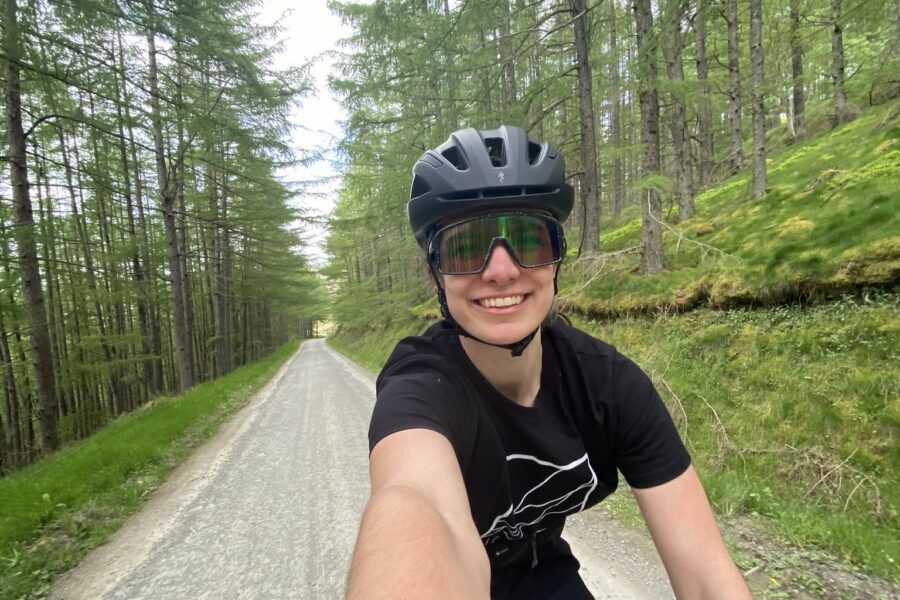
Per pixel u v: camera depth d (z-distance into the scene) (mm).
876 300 4801
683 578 960
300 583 2916
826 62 16641
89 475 4922
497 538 1090
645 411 1045
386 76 11375
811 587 2469
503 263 960
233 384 12891
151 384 18641
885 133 8703
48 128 9539
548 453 1033
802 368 4766
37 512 3936
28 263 7941
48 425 8094
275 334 47344
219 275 21266
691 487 1027
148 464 5523
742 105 16156
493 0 7531
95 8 6230
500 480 1012
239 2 10203
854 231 5434
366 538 645
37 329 8047
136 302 13031
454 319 1054
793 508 3529
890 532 3254
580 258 8867
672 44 7164
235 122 11117
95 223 16875
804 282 5422
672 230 7586
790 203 8031
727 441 4523
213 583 2965
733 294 6125
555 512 1149
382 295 18984
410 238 14664
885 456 3717
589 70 8492
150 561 3277
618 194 18594
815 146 11859
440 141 10906
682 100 7039
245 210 16531
